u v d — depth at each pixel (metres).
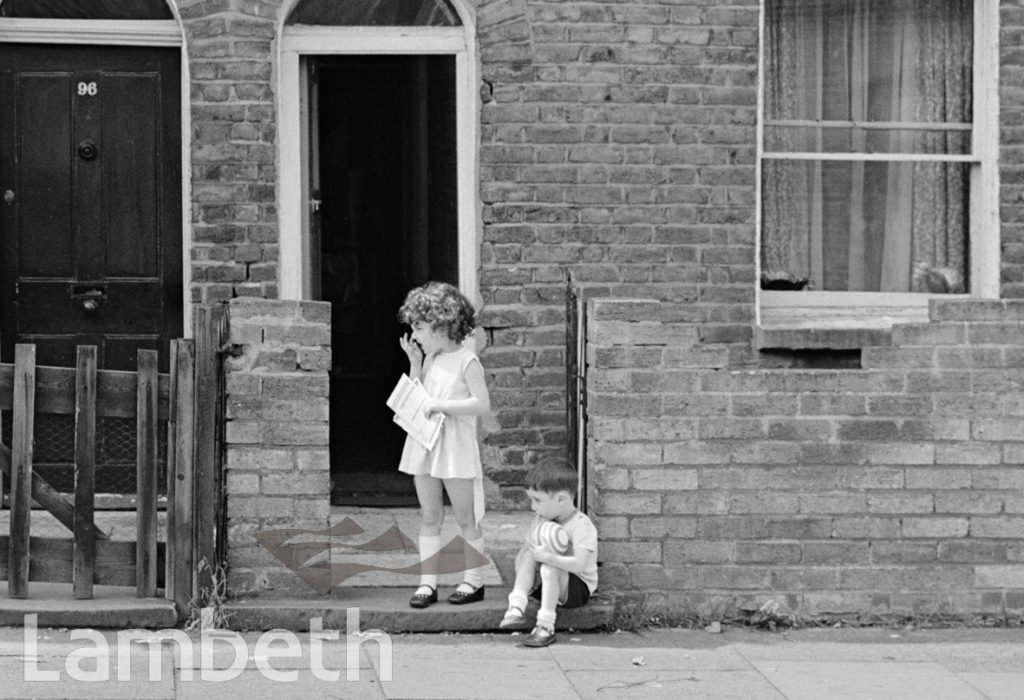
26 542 7.67
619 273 9.81
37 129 9.73
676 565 8.03
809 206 10.30
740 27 9.81
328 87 10.09
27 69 9.72
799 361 9.90
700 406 8.02
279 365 7.77
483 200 9.77
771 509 8.05
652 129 9.80
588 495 8.25
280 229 9.77
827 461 8.05
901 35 10.28
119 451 9.71
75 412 7.66
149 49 9.77
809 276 10.31
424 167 10.09
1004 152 10.02
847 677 7.16
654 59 9.77
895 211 10.35
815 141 10.25
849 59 10.26
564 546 7.63
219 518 7.78
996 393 8.08
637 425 8.00
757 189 9.89
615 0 9.74
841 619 8.09
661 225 9.83
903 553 8.09
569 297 9.13
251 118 9.54
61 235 9.77
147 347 9.84
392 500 10.13
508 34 9.70
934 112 10.28
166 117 9.80
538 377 9.80
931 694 6.92
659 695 6.83
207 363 7.64
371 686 6.85
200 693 6.68
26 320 9.77
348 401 10.33
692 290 9.85
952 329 8.08
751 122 9.85
